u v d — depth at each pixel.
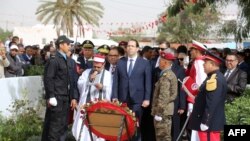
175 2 12.70
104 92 7.76
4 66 10.51
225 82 6.23
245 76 8.39
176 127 7.72
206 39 47.44
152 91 7.95
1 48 10.36
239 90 8.29
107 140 6.98
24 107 9.40
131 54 7.77
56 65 7.86
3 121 8.56
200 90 6.39
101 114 6.32
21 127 8.31
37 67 13.01
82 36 40.62
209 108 6.07
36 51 14.84
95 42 31.75
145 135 8.10
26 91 10.05
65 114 8.01
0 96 9.48
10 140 7.75
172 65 7.67
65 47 8.01
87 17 41.69
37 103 11.26
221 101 6.22
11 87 10.05
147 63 7.81
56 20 41.84
